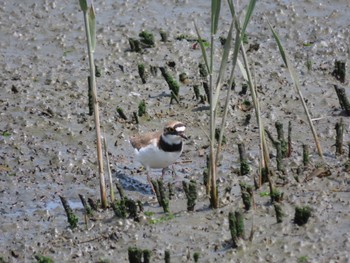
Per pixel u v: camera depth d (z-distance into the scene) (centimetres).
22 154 2470
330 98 2692
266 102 2689
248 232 1962
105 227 2059
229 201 2117
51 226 2117
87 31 2017
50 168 2400
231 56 2962
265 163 2161
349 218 1984
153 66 2877
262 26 3166
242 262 1852
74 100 2739
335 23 3161
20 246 2020
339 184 2159
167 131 2175
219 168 2339
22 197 2267
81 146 2502
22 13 3297
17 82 2858
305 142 2447
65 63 2983
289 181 2192
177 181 2289
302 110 2633
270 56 2973
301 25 3158
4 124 2623
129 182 2309
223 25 3172
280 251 1877
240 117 2611
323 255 1847
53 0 3366
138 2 3338
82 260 1941
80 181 2334
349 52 2981
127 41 3097
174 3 3328
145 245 1967
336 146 2339
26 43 3119
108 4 3328
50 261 1869
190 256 1892
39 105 2711
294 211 2036
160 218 2073
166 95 2758
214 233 1981
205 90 2684
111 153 2462
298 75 2848
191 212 2083
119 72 2909
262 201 2102
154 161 2208
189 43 3073
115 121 2612
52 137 2548
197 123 2589
